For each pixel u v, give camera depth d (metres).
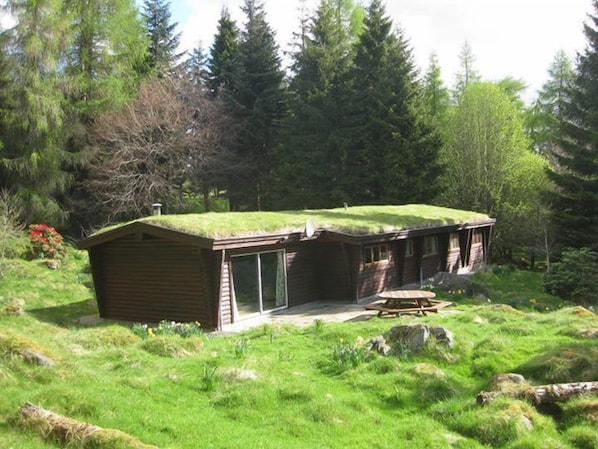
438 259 25.02
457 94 45.88
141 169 33.41
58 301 18.66
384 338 10.11
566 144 27.08
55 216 27.44
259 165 38.72
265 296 16.42
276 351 10.37
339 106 34.91
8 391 6.64
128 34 32.19
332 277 18.77
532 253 30.78
